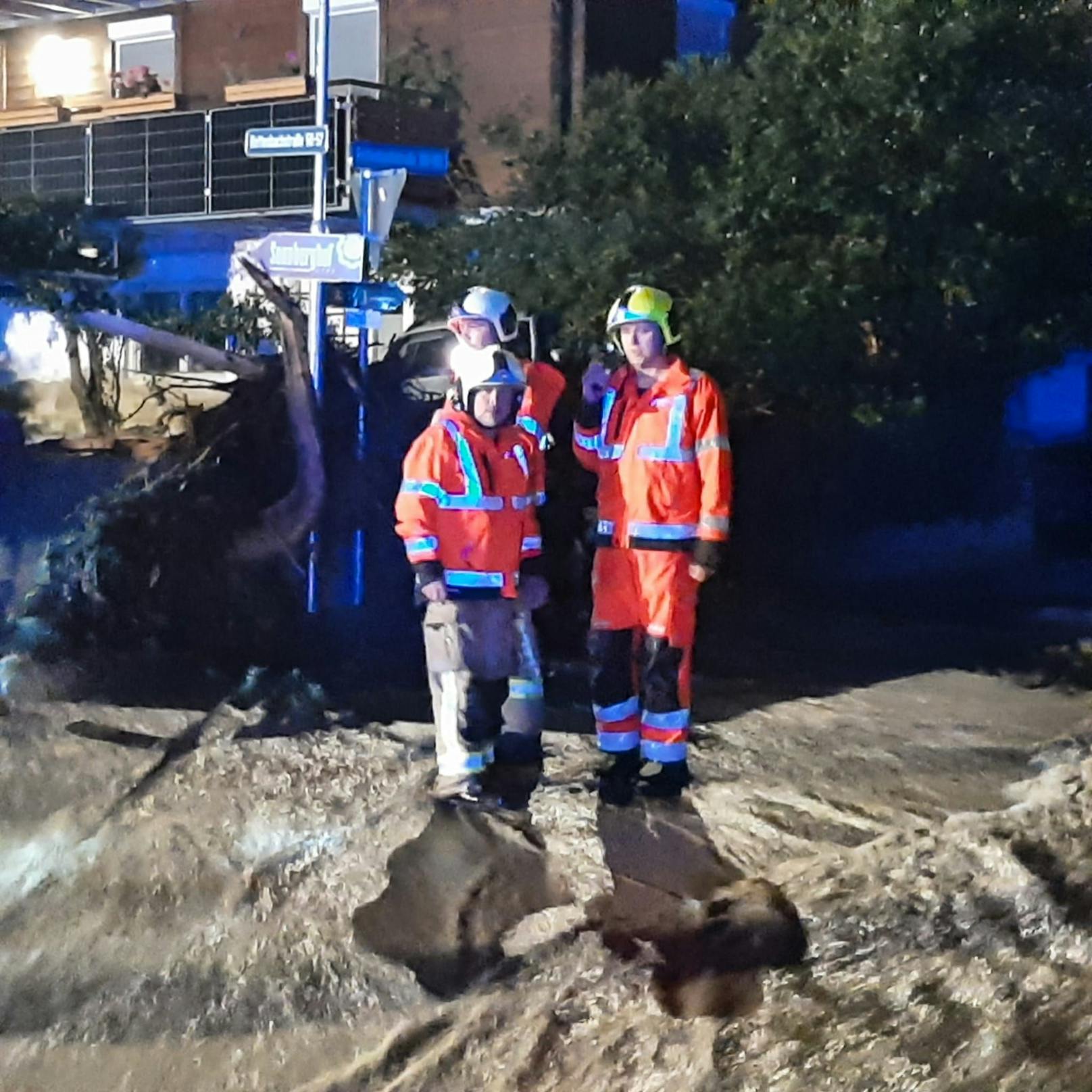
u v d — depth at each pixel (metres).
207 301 18.16
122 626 8.33
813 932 4.38
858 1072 3.53
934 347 11.26
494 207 13.49
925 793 5.95
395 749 6.56
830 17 10.88
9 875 5.24
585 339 10.22
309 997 4.33
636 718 6.02
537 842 5.39
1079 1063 3.47
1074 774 5.63
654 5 16.94
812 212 10.45
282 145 8.38
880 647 9.27
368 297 8.48
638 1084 3.64
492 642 5.84
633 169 11.49
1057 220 10.82
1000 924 4.25
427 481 5.70
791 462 12.22
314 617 8.77
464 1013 4.13
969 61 10.34
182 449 9.46
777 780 6.12
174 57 20.17
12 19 21.34
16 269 16.28
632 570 5.79
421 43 17.25
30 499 12.78
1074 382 16.45
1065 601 11.18
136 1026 4.20
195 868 5.25
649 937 4.48
